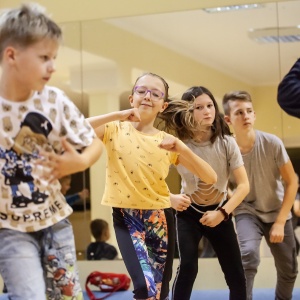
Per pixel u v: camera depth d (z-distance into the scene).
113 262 4.32
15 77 1.73
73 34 4.48
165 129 3.05
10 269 1.72
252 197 3.43
